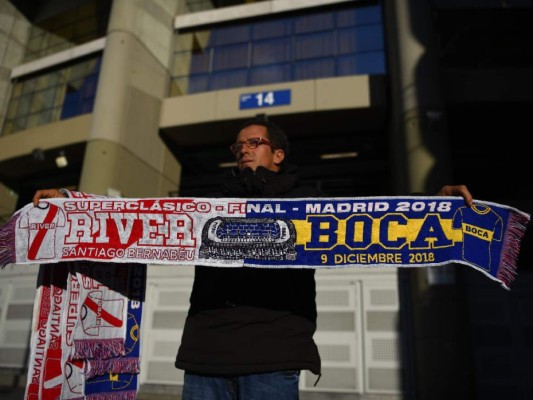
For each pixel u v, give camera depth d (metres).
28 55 14.49
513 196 11.68
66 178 13.26
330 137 10.80
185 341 1.36
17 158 11.73
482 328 6.96
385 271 7.27
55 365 1.74
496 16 9.93
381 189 13.27
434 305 6.58
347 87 9.81
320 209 1.73
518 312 7.02
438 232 1.70
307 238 1.69
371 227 1.71
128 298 1.97
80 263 1.84
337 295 7.31
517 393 6.60
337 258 1.66
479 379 6.69
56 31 14.43
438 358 6.36
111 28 10.44
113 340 1.86
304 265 1.60
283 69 11.07
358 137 10.73
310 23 11.42
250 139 1.74
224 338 1.29
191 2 13.34
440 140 7.69
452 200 1.73
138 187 9.90
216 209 1.78
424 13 8.75
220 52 11.80
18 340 8.35
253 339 1.27
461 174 11.91
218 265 1.53
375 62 10.38
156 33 11.49
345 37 10.95
